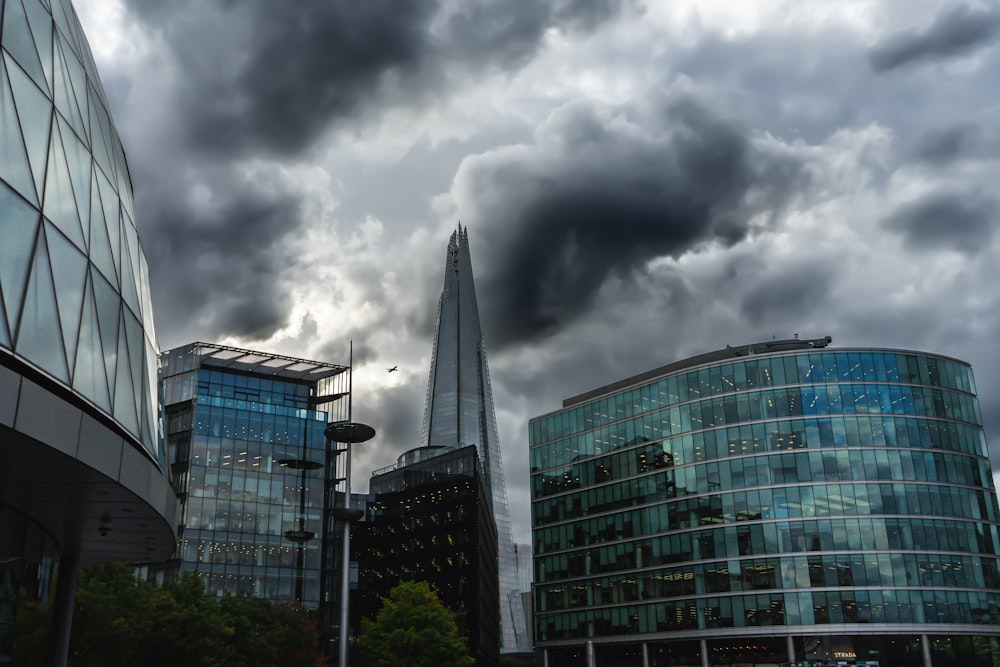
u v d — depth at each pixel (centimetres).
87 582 5191
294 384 13400
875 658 9912
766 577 10450
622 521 12088
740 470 10981
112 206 2573
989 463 10975
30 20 2247
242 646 7069
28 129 2058
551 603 12781
